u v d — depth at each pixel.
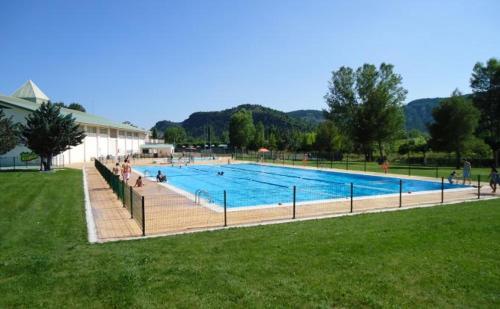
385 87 56.53
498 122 57.09
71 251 7.81
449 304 5.32
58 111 31.77
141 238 9.18
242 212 13.31
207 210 13.73
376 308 5.20
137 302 5.30
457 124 41.16
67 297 5.49
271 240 8.64
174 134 128.62
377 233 9.27
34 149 30.86
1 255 7.50
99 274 6.33
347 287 5.85
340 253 7.56
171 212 13.27
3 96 42.16
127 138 69.75
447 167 40.94
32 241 8.64
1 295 5.55
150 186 22.72
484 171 33.84
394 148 64.81
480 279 6.20
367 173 32.09
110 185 19.70
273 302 5.32
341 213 12.95
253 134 97.25
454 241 8.48
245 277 6.23
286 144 91.81
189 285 5.89
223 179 31.72
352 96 61.50
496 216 11.58
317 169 36.56
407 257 7.32
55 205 13.93
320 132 66.75
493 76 56.12
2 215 11.91
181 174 35.75
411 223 10.55
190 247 8.10
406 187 24.34
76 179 24.28
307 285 5.92
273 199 19.50
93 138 52.44
